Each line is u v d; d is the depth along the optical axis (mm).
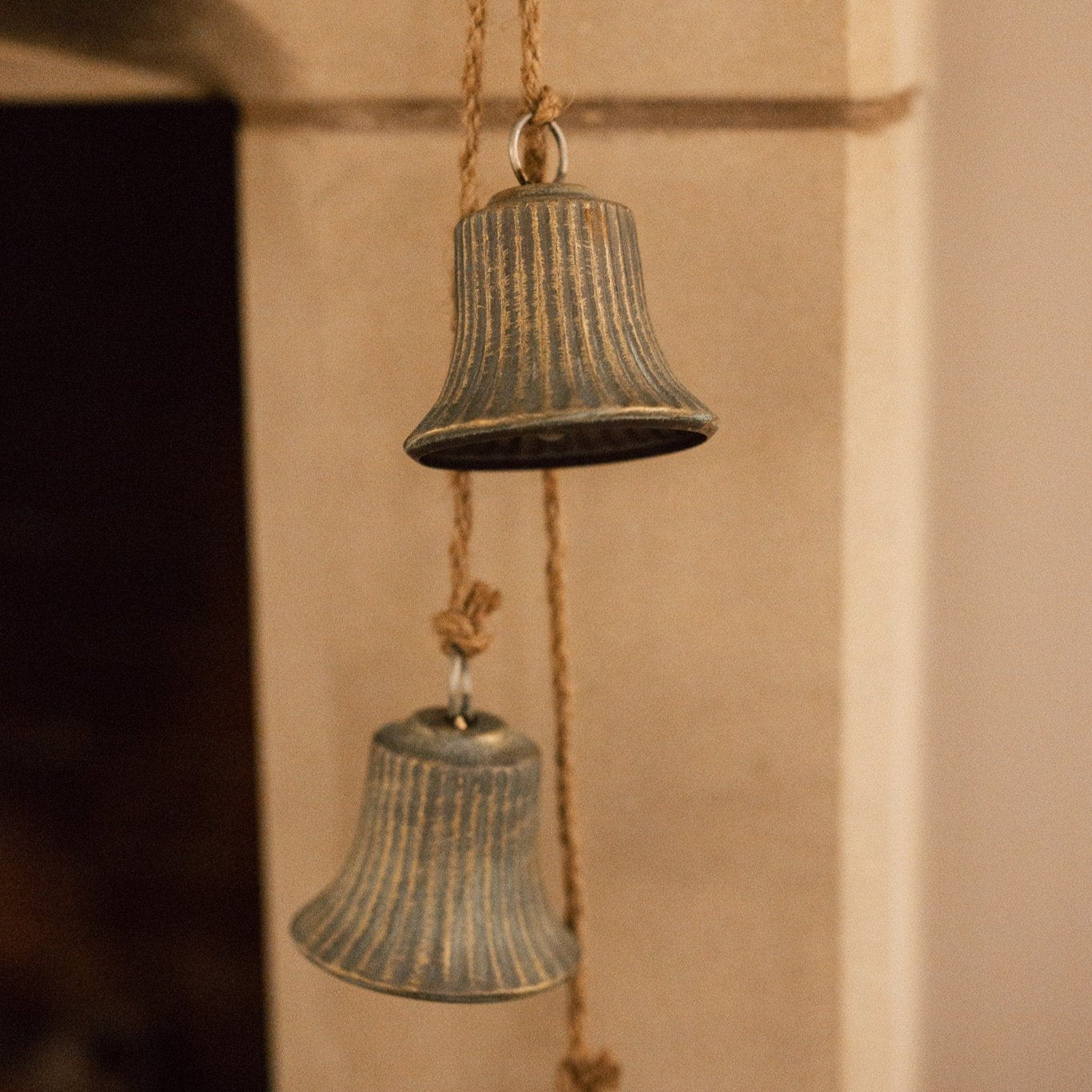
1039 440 1033
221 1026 1160
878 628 947
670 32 867
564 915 935
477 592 734
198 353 1044
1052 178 1005
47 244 1025
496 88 881
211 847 1141
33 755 1143
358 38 885
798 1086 980
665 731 954
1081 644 1050
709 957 975
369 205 919
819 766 945
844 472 912
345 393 946
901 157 915
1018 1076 1103
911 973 1099
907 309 956
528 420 550
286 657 984
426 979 659
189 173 992
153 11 853
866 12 860
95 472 1083
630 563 942
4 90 959
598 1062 856
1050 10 990
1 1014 1190
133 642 1113
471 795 687
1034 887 1082
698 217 892
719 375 907
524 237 610
